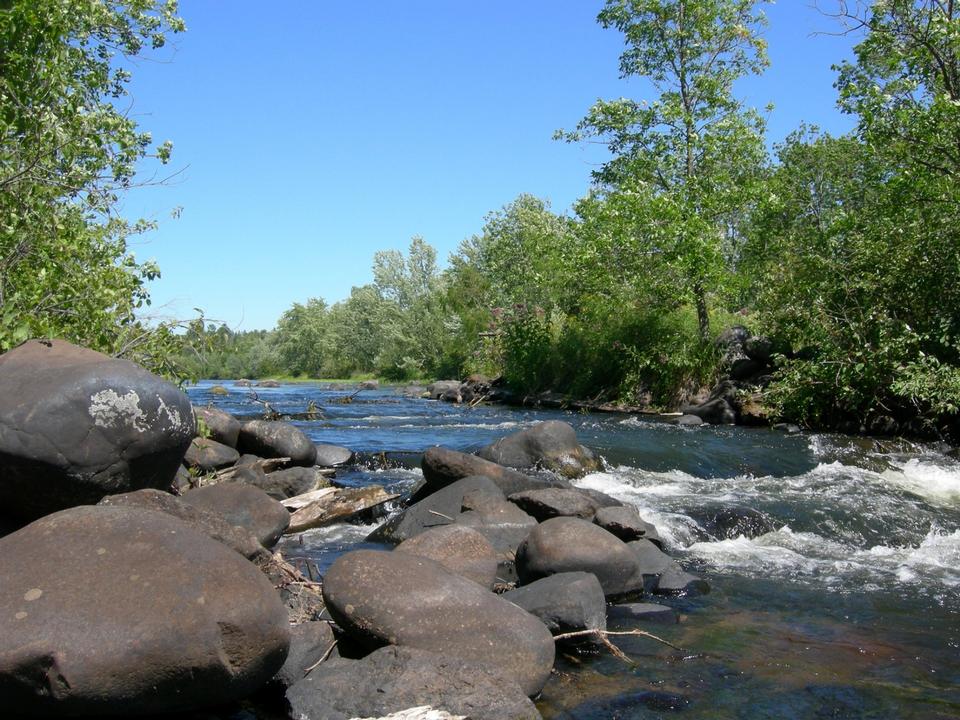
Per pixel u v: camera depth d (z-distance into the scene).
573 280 24.58
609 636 5.57
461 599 4.79
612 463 12.37
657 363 21.80
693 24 23.72
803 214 24.52
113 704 3.72
